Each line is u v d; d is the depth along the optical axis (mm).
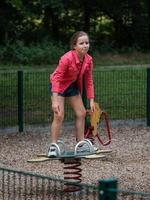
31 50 37500
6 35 40906
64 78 10453
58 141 10656
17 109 17141
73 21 45250
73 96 10672
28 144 15375
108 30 45875
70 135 16641
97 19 46688
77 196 9773
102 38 45406
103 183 5734
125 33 45406
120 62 37438
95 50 40812
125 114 18578
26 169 12328
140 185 11117
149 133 17156
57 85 10352
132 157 13797
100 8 45469
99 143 15594
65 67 10336
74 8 45281
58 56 38156
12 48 37250
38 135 16578
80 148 10359
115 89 19031
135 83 19234
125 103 18766
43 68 34000
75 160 10391
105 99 18938
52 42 40562
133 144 15555
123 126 18062
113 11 45156
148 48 44750
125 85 19141
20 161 13281
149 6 45281
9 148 14820
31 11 40219
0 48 37438
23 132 16875
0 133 16719
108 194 5723
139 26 44844
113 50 41906
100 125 17922
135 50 42469
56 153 10062
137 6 45156
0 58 37031
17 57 37000
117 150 14664
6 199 9438
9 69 33219
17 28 41688
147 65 35594
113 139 16188
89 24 45812
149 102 18156
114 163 13047
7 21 40875
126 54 41156
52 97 10422
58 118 10484
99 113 13398
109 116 18422
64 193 9867
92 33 45562
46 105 17688
